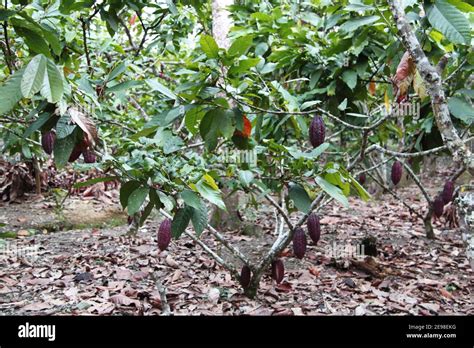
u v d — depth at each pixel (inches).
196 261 144.3
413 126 139.1
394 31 98.4
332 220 213.6
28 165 223.8
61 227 185.9
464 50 114.7
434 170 329.7
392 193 183.0
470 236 75.4
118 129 122.6
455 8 76.1
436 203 135.8
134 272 132.9
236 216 175.6
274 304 112.0
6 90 57.1
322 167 86.7
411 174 170.7
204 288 121.4
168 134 90.6
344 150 172.9
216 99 77.5
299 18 152.1
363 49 115.4
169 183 77.2
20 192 215.6
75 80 86.7
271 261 108.3
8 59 92.7
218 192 77.9
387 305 114.5
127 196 78.4
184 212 81.1
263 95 95.6
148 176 77.8
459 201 77.7
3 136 160.2
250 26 143.5
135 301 109.9
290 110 96.4
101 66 127.1
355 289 125.0
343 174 83.3
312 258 149.9
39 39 74.8
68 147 71.0
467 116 103.4
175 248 157.5
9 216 190.7
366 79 125.1
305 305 112.3
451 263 152.6
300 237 92.9
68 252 152.6
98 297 114.0
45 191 227.3
